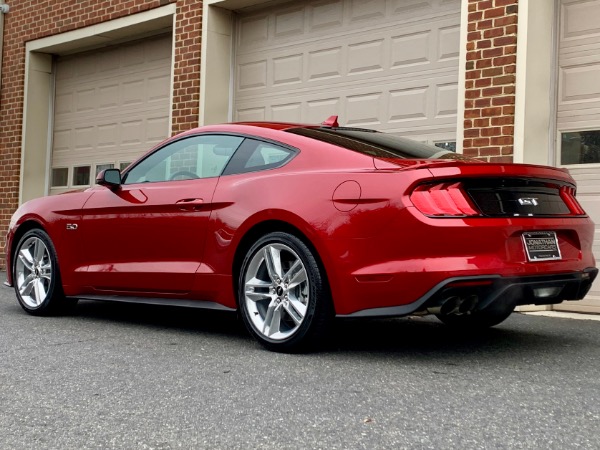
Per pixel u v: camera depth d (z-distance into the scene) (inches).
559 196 161.0
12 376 134.1
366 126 303.3
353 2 309.6
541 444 94.8
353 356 154.4
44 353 156.8
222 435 98.8
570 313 236.7
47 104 461.7
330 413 109.5
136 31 397.1
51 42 435.5
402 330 194.9
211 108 349.4
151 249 186.1
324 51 319.9
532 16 241.4
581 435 98.8
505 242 142.3
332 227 148.3
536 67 243.1
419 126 285.0
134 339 175.6
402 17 291.9
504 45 244.5
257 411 110.7
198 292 174.9
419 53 286.0
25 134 451.8
